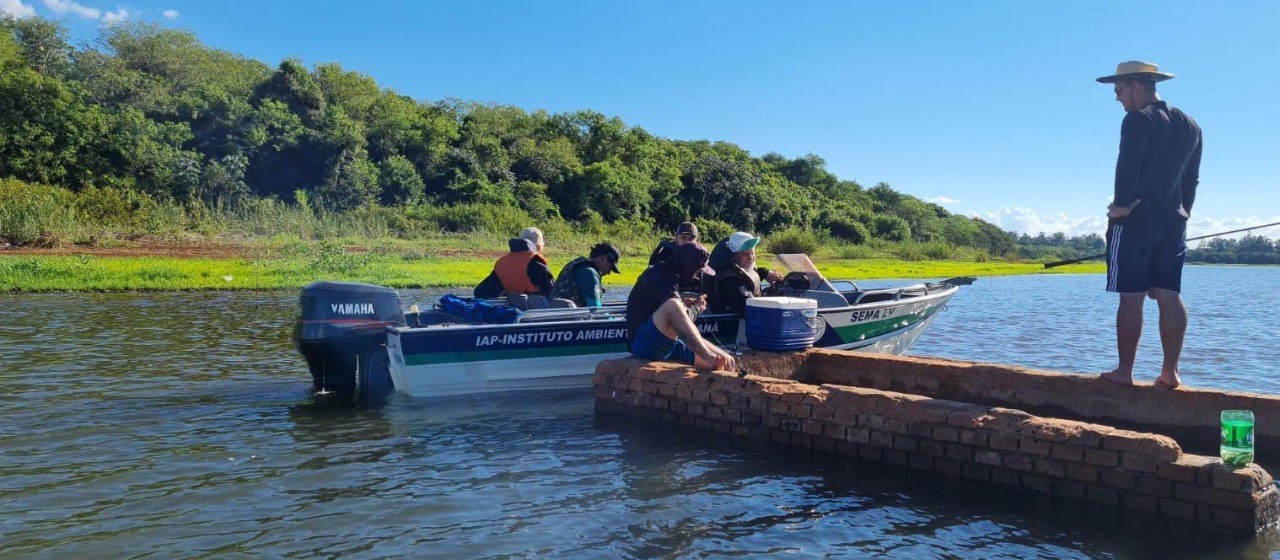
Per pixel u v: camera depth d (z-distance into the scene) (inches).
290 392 282.7
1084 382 234.4
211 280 756.6
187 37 2871.6
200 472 190.1
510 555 144.2
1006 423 187.0
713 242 2775.6
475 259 1169.4
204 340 407.5
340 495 175.3
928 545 151.8
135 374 311.0
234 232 1320.1
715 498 176.6
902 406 201.8
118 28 2780.5
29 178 1753.2
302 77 2549.2
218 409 255.6
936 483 189.2
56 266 756.6
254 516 162.2
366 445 215.5
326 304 269.3
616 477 190.5
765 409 222.2
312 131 2219.5
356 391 285.3
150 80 2486.5
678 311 249.9
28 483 179.8
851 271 1509.6
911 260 2588.6
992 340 468.1
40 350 365.7
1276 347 430.0
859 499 177.5
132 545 146.8
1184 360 384.5
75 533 151.9
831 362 283.1
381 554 144.1
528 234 332.2
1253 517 157.6
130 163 1905.8
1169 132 200.1
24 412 245.8
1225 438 164.1
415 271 920.3
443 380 273.7
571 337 287.0
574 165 2849.4
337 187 2139.5
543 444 219.0
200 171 1959.9
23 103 1809.8
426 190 2482.8
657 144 3703.3
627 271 1122.0
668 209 3002.0
